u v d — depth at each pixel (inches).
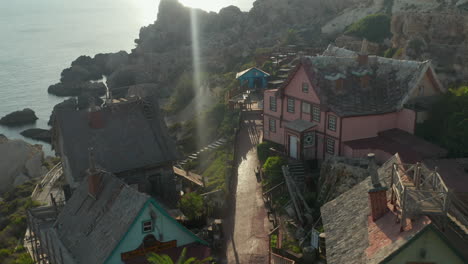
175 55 4667.8
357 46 2923.2
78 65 5625.0
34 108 4571.9
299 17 4436.5
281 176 1690.5
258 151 1956.2
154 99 1852.9
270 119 2037.4
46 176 2532.0
